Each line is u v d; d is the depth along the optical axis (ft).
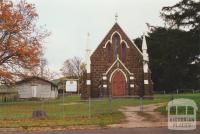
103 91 227.20
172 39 126.11
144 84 227.20
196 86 261.24
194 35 116.26
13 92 278.26
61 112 132.16
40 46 206.49
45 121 108.27
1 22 196.24
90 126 99.35
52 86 285.84
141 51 258.57
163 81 264.31
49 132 89.81
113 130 91.61
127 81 229.86
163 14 128.26
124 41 233.14
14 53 196.24
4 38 197.67
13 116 121.08
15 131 92.79
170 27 123.44
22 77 206.80
